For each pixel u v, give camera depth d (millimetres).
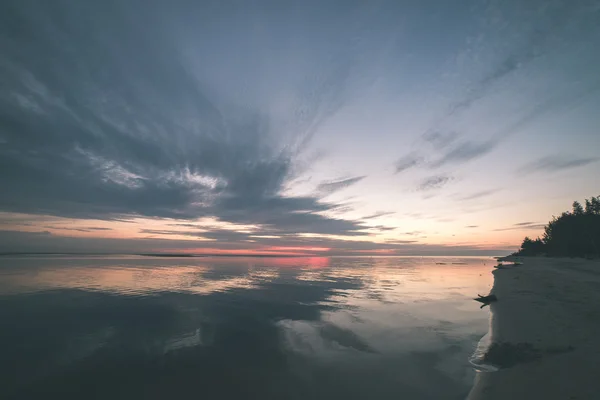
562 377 6531
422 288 23938
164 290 22094
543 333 9930
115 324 12859
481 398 6254
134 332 11766
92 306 16266
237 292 21562
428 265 60531
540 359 7762
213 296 19703
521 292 19297
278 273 38406
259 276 34000
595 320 10953
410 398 6590
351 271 42781
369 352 9539
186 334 11547
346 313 14836
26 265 45812
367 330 11922
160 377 7852
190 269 43219
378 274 37562
